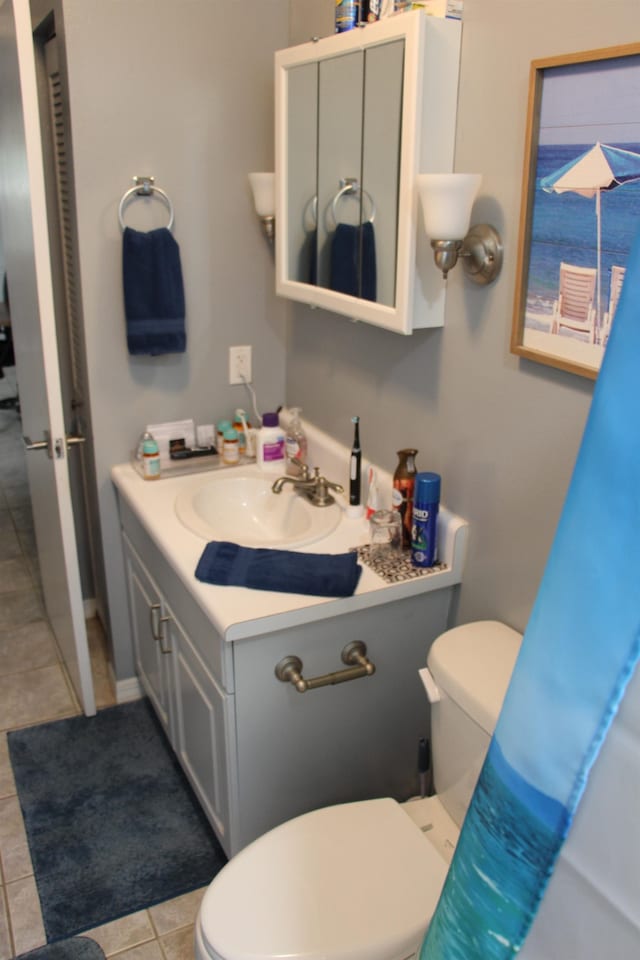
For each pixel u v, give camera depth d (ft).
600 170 4.04
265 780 5.79
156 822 6.82
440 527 5.80
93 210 6.76
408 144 4.95
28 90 5.90
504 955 2.16
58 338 8.41
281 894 4.48
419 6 5.01
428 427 5.92
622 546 1.82
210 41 6.75
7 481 14.10
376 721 6.10
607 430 1.86
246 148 7.19
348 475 6.95
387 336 6.24
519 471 5.09
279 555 5.75
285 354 8.04
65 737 7.81
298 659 5.49
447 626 6.10
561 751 1.96
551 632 2.00
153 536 6.29
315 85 5.91
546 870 2.02
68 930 5.87
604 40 4.00
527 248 4.60
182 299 7.16
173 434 7.72
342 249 5.95
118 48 6.44
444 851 5.06
